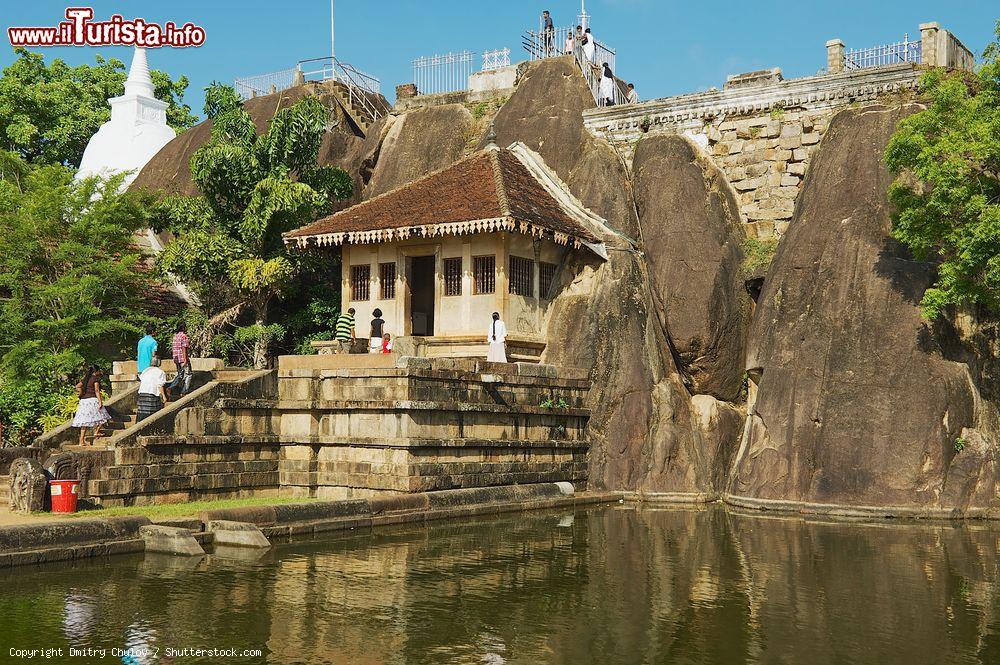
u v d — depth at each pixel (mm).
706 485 24609
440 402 20453
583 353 25891
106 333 26188
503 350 23766
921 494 21312
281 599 11969
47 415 23297
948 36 27344
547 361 26266
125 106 42344
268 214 27828
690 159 28312
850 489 21719
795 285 24516
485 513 20625
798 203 26344
